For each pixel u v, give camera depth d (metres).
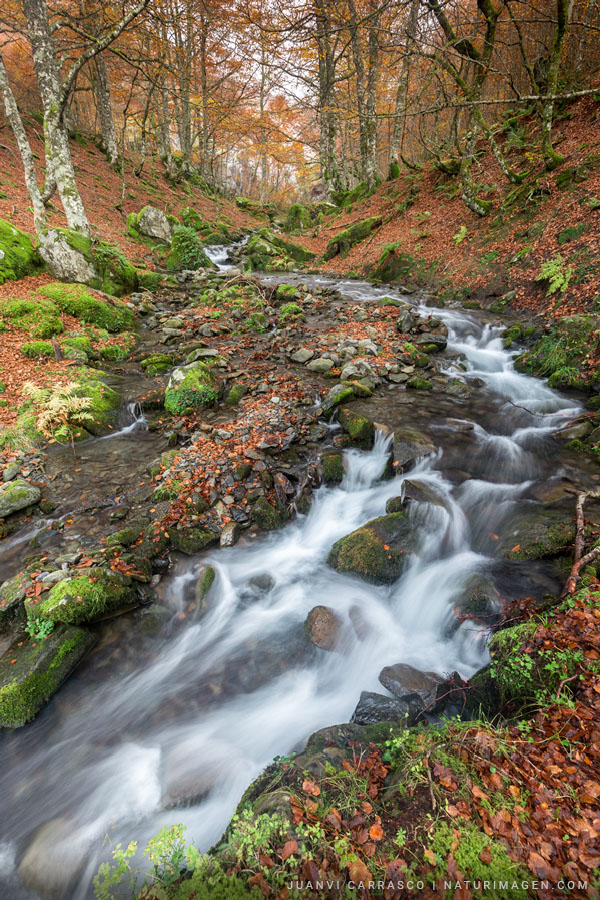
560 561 4.41
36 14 11.29
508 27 17.39
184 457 6.46
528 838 2.06
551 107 12.57
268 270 19.75
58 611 4.09
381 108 26.41
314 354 9.66
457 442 6.70
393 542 5.10
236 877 2.12
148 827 2.99
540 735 2.60
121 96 26.09
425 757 2.56
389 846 2.13
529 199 12.93
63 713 3.74
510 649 3.35
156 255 18.27
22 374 8.63
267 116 32.09
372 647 4.30
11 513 5.64
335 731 3.09
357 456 6.76
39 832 2.98
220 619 4.68
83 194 20.89
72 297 11.30
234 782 3.24
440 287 13.66
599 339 8.09
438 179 19.11
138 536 5.28
